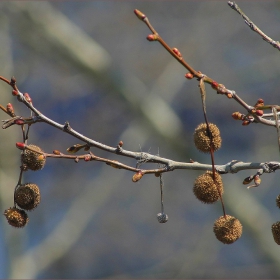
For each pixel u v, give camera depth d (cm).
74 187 1489
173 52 425
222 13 1436
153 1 1466
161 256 1457
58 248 1291
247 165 479
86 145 479
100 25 1508
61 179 1495
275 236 462
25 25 1357
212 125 472
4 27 1326
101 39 1505
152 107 1344
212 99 1419
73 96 1509
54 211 1477
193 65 1435
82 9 1514
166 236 1473
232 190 1293
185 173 1420
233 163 484
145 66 1488
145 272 1405
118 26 1506
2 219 1231
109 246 1495
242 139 1404
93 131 1493
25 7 1350
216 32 1443
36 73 1465
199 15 1445
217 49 1441
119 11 1505
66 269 1474
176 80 1409
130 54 1497
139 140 1357
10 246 1230
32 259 1253
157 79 1439
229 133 1412
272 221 1334
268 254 1276
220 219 472
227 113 1421
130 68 1487
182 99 1464
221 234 466
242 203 1289
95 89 1484
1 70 1311
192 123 1440
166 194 1480
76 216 1334
